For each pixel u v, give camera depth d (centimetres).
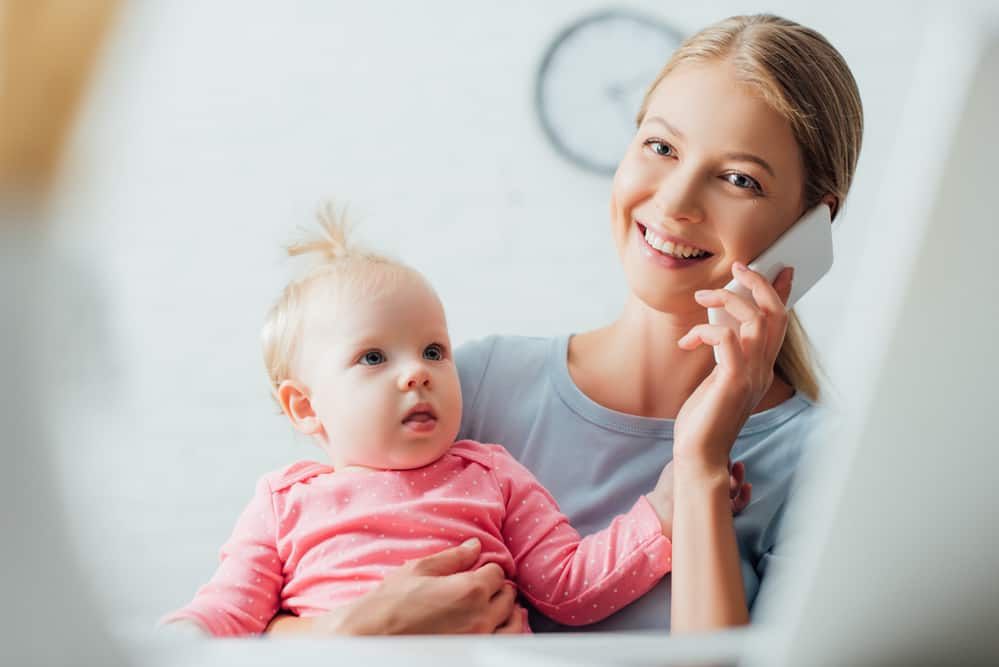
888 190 38
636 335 125
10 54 37
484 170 299
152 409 276
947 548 42
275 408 280
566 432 123
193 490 273
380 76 298
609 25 299
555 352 131
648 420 121
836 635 44
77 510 38
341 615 93
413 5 297
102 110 38
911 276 37
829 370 142
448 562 102
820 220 114
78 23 37
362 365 115
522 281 297
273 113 293
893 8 299
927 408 39
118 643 40
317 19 293
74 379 38
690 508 98
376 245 131
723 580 94
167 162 286
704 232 112
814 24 302
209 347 281
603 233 298
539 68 299
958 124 35
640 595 106
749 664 45
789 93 110
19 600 38
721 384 102
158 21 39
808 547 42
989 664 47
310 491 113
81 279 38
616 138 299
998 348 38
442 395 115
